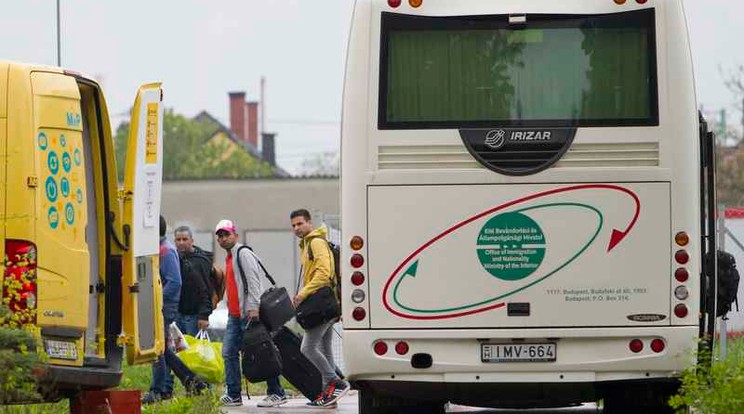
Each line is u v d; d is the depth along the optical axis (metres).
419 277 31.78
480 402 32.97
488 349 31.77
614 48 31.78
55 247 29.39
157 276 34.09
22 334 26.48
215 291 48.34
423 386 32.22
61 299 29.50
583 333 31.61
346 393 45.62
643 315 31.62
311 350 42.81
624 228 31.64
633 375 31.70
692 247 31.55
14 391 26.38
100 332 32.06
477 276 31.70
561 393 32.41
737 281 37.12
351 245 31.83
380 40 31.92
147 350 33.28
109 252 32.31
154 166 33.56
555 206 31.70
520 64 31.89
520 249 31.72
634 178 31.61
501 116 31.84
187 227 46.53
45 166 29.31
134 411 32.72
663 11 31.70
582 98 31.80
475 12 31.92
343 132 31.86
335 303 42.69
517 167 31.75
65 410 31.95
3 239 28.73
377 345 31.83
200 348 44.97
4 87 29.03
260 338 42.34
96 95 31.97
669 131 31.56
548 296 31.69
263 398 46.72
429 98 31.88
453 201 31.75
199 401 35.84
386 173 31.80
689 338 31.53
